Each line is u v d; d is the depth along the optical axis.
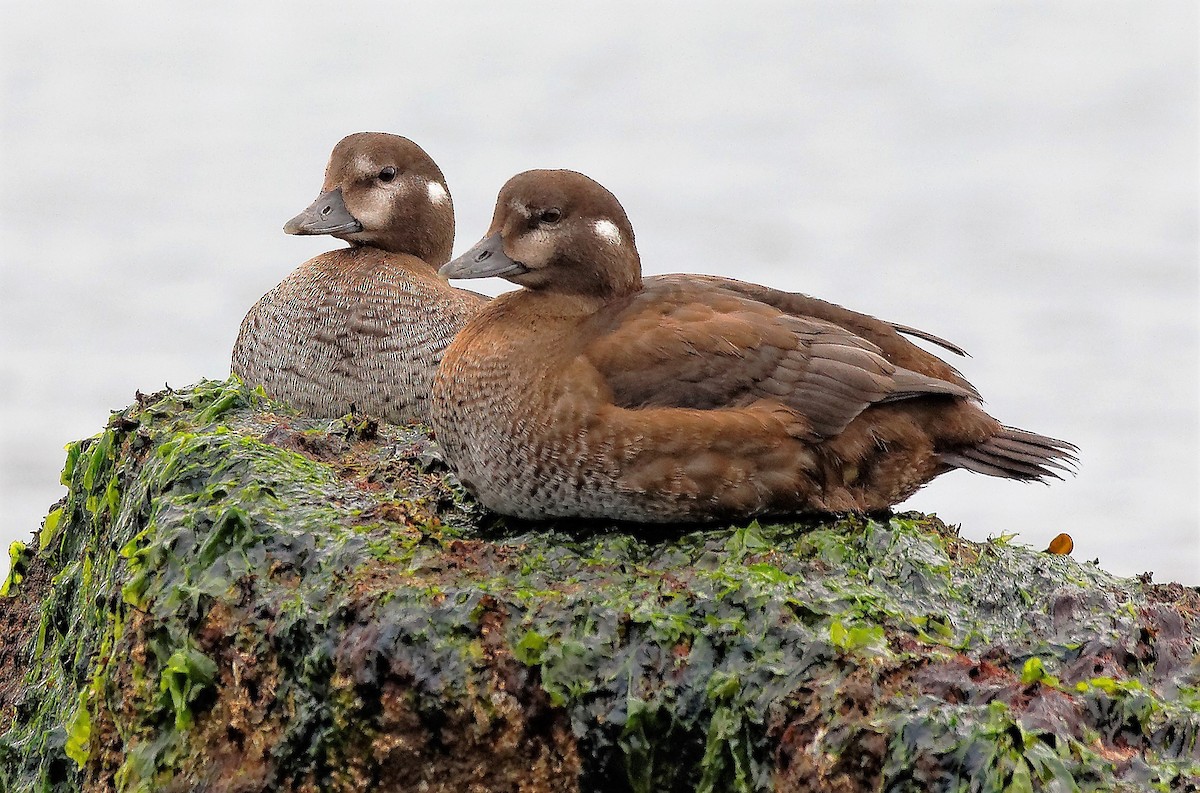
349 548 9.73
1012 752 7.96
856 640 8.77
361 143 14.73
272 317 14.45
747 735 8.72
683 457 10.20
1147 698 8.43
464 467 10.74
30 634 12.98
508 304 11.04
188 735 9.68
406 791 9.17
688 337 10.52
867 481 10.77
